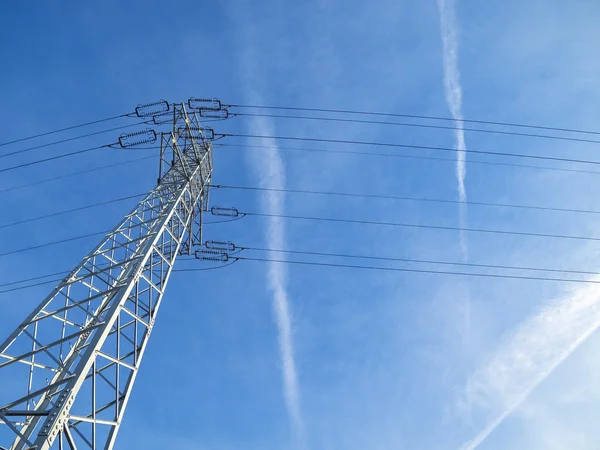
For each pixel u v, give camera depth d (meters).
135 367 20.39
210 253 35.22
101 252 25.75
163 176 34.59
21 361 18.80
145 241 25.55
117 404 18.62
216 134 39.22
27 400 16.61
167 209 28.84
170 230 28.08
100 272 23.59
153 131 36.16
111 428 17.95
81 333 19.31
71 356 20.72
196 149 37.38
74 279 23.64
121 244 26.31
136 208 30.30
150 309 23.25
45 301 21.86
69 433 16.09
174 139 34.56
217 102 38.91
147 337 22.03
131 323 22.27
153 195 31.81
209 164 39.72
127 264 24.27
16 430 15.98
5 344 19.28
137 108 37.91
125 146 36.47
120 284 22.45
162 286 24.72
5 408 16.28
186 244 33.31
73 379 16.88
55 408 15.96
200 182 35.81
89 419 16.88
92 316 21.44
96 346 18.09
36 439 15.09
